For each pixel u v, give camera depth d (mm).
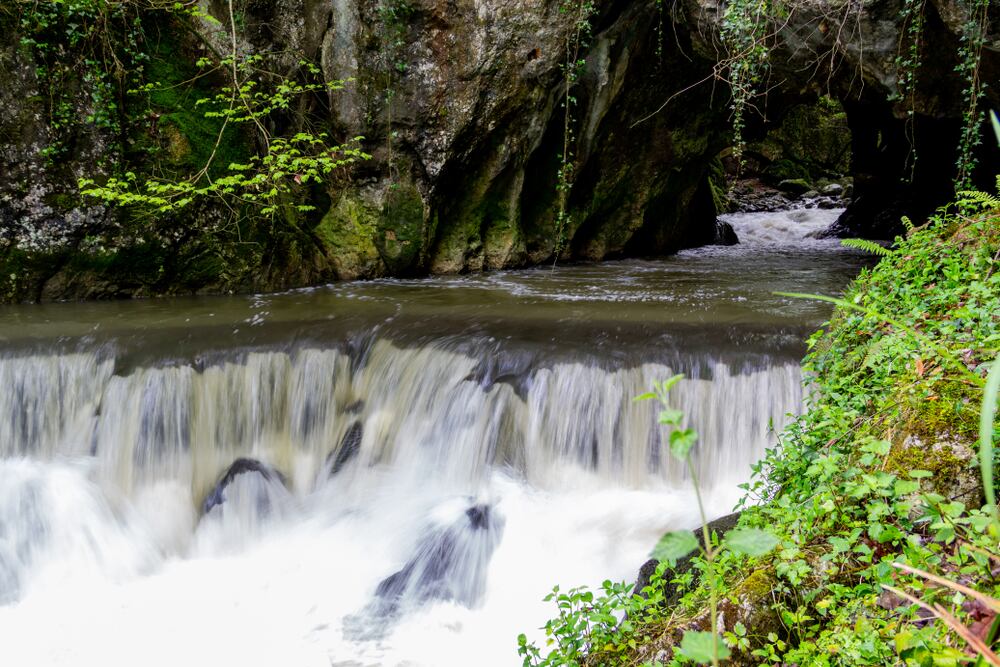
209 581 4633
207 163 7871
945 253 4223
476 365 5629
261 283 8359
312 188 9141
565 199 9805
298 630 4070
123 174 7535
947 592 1987
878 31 7020
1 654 3951
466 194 9508
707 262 11070
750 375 4996
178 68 7906
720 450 5000
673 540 1246
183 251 7938
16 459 5461
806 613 2348
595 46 9000
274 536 5109
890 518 2383
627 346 5578
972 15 6074
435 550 4594
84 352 5793
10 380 5516
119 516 5184
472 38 8484
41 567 4742
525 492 5039
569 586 4156
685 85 10203
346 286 8664
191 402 5613
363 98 8711
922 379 2832
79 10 7023
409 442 5629
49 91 7062
